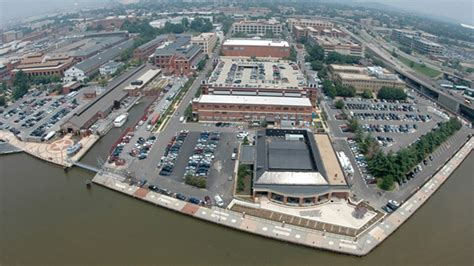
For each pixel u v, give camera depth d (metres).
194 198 105.50
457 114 185.75
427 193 111.25
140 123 159.62
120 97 187.38
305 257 86.25
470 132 161.62
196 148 136.00
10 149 138.38
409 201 106.62
